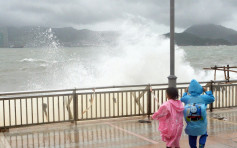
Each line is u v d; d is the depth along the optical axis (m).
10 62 52.66
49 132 6.92
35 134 6.75
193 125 4.64
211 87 9.27
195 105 4.64
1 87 25.80
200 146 4.85
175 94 4.74
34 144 5.95
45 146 5.80
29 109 10.63
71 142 6.07
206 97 4.79
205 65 46.47
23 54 84.00
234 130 6.92
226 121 7.93
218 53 88.81
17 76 33.47
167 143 4.80
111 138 6.33
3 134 6.77
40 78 29.36
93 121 8.05
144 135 6.55
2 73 36.78
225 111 9.38
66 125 7.62
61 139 6.30
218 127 7.23
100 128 7.26
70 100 7.67
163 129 4.74
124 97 11.98
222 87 9.48
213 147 5.58
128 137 6.40
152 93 8.37
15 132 6.95
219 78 25.61
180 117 4.75
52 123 7.46
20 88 24.69
